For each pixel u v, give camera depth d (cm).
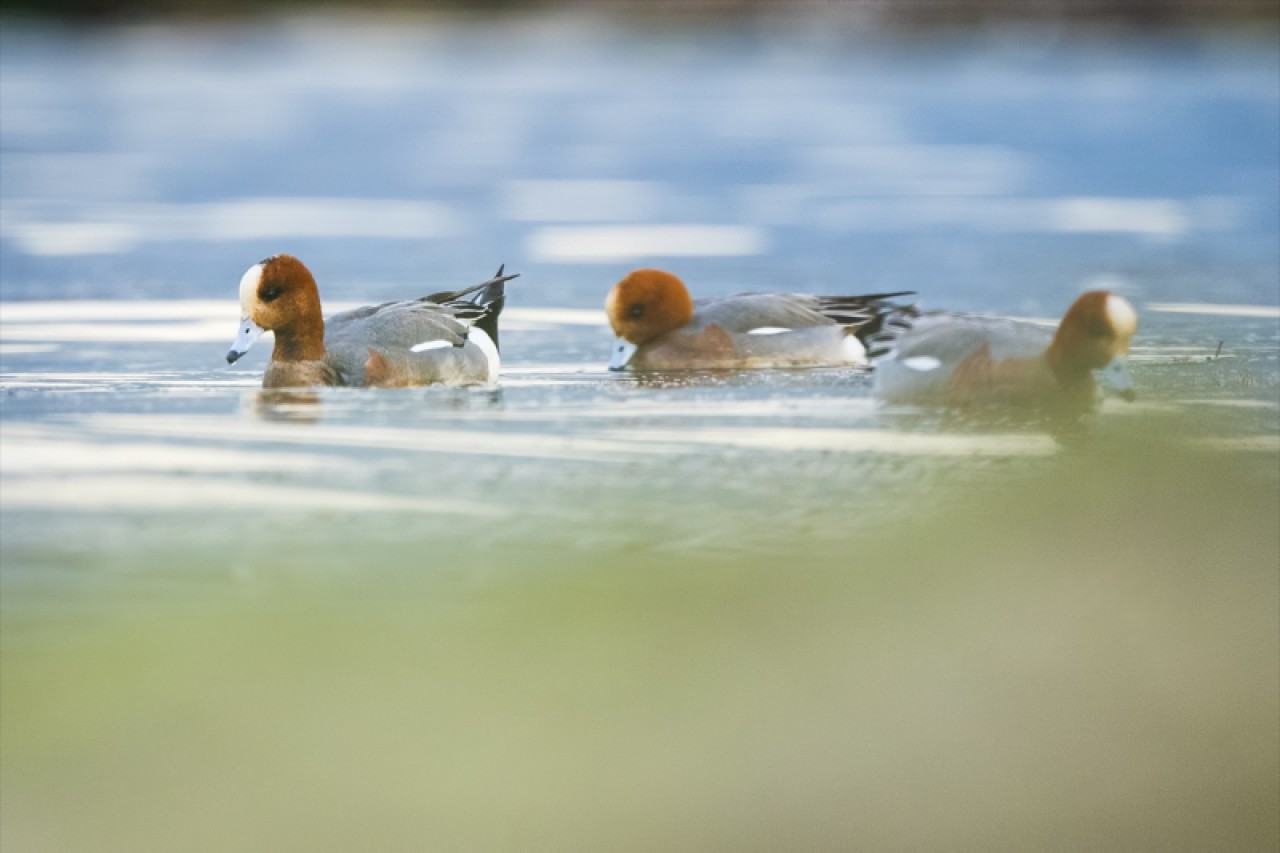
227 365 1695
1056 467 1180
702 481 1213
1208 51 6869
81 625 874
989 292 2236
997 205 3144
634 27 7800
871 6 7719
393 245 2684
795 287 2311
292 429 1382
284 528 1096
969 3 7625
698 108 4953
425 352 1557
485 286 1650
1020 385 1410
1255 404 1410
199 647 798
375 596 921
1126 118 4631
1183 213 3014
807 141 4231
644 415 1435
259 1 7681
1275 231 2781
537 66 6241
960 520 986
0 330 1902
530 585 924
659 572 940
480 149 4016
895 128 4491
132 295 2178
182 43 6838
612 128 4475
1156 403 1420
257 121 4550
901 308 1695
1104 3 7600
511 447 1320
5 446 1320
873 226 2891
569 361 1722
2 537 1066
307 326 1520
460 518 1112
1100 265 2441
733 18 7800
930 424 1378
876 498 1153
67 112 4678
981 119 4659
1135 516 966
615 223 2931
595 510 1136
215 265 2455
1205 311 1992
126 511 1137
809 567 922
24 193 3234
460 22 7806
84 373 1638
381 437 1356
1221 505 1009
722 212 3059
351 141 4153
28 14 7256
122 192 3272
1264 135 4244
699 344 1656
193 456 1294
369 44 6956
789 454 1286
